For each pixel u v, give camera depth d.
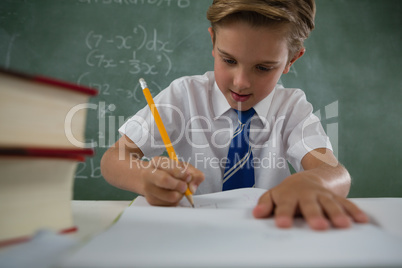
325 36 2.07
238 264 0.22
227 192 0.55
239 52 0.63
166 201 0.46
